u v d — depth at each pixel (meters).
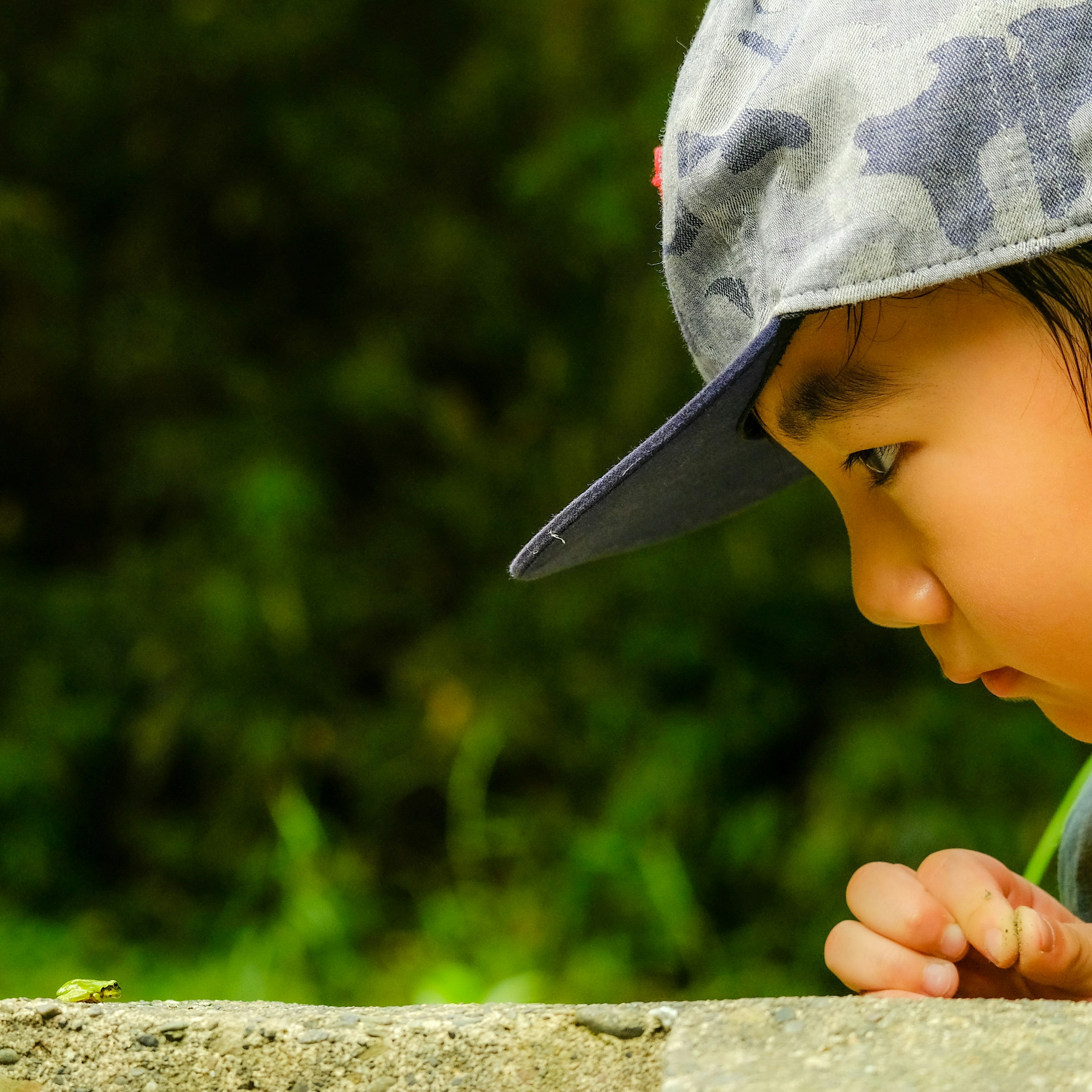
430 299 4.09
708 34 1.12
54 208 3.88
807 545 3.68
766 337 0.99
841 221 0.94
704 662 3.67
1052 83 0.90
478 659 3.81
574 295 4.14
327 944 3.21
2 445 3.94
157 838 3.64
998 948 1.14
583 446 3.94
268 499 3.63
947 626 1.06
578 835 3.50
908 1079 0.74
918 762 3.37
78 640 3.72
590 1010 0.88
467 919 3.34
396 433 4.05
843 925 1.23
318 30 3.91
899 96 0.93
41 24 3.87
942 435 0.98
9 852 3.49
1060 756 3.35
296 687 3.72
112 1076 0.93
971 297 0.96
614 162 3.79
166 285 3.93
